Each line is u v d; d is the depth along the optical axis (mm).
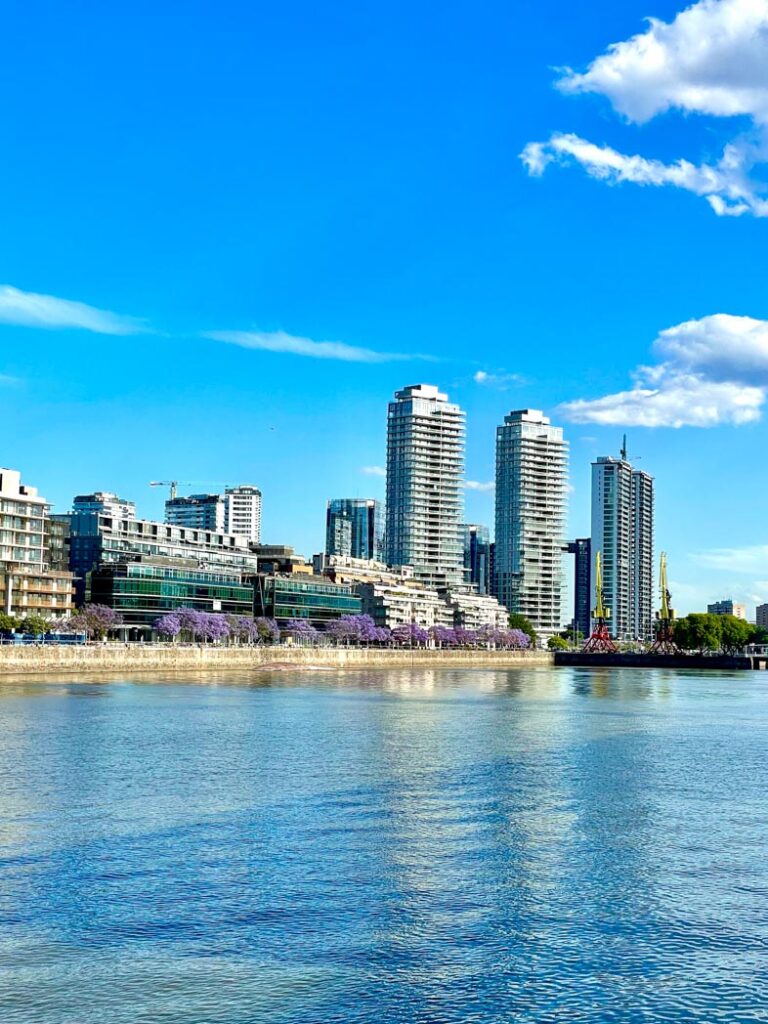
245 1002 43688
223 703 167125
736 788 89250
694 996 44562
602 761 104438
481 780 91312
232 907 54438
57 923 51906
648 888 58594
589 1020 42469
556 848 67062
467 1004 43719
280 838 68250
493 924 52500
